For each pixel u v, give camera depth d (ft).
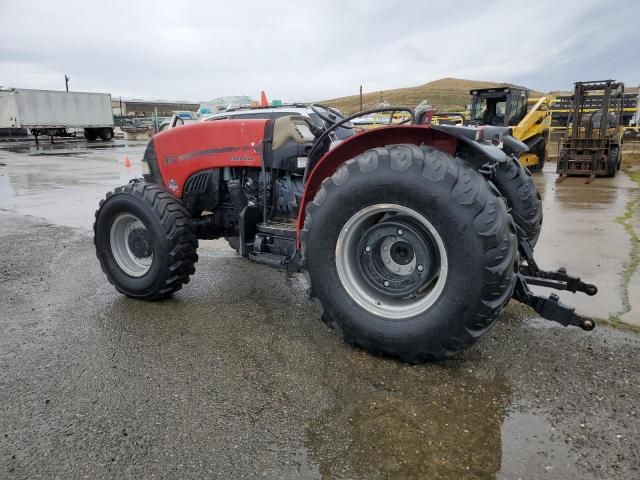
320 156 11.76
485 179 8.06
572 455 6.37
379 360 8.82
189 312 11.35
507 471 6.11
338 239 8.68
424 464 6.24
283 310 11.44
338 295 8.83
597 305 11.27
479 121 45.52
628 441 6.62
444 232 7.63
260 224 11.57
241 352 9.27
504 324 10.34
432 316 7.91
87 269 14.93
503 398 7.65
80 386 8.16
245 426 7.04
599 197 27.50
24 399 7.80
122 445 6.68
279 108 28.73
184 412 7.39
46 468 6.25
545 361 8.77
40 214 24.32
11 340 9.95
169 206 11.44
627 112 77.77
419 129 8.61
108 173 44.70
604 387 7.91
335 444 6.64
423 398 7.65
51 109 100.48
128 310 11.51
